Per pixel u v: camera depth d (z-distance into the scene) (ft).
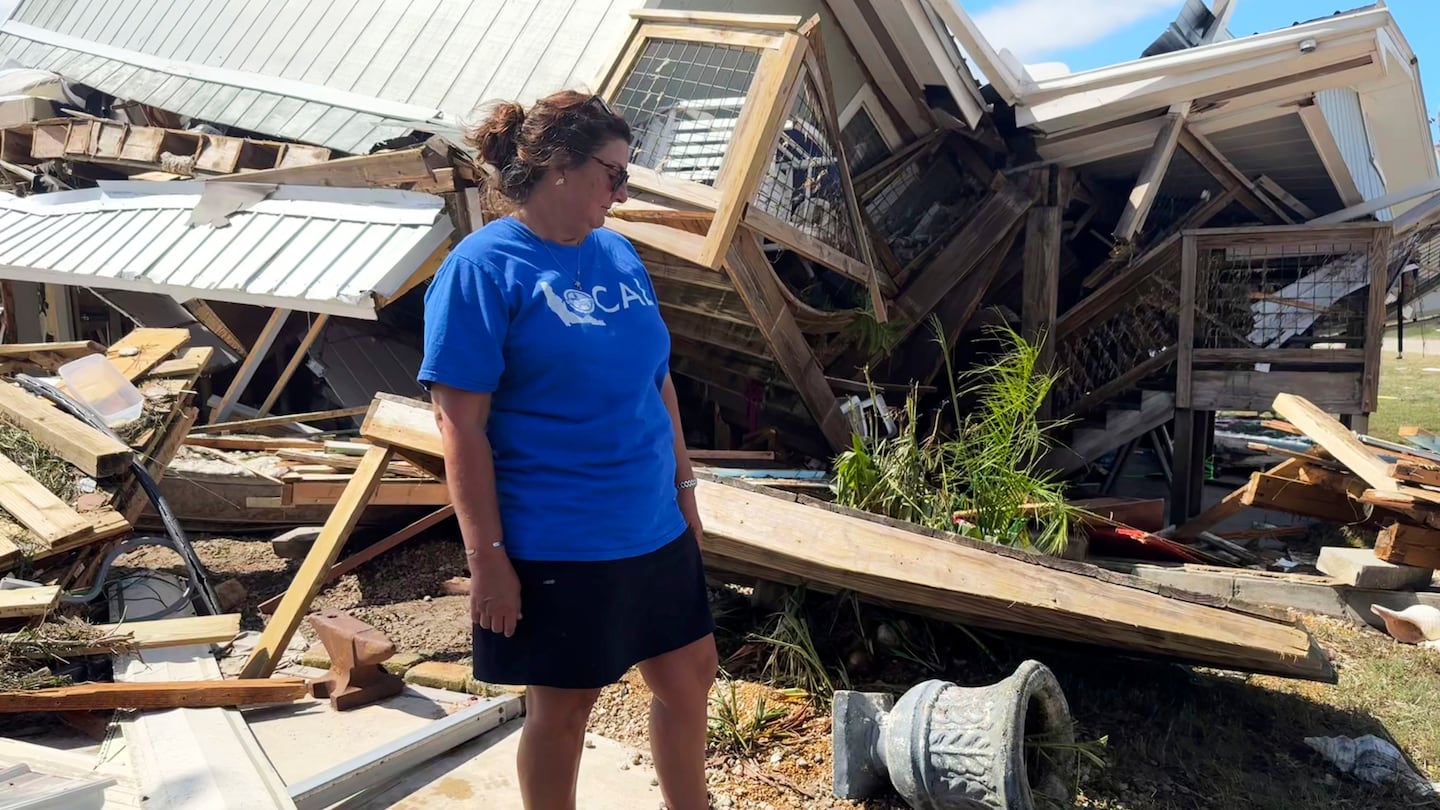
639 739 10.77
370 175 19.99
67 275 22.11
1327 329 25.13
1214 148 27.73
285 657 12.53
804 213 19.54
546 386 6.63
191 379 17.71
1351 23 21.45
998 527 14.49
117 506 13.92
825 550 11.34
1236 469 31.86
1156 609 11.21
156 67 31.19
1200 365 26.08
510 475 6.71
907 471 14.75
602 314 6.82
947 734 9.07
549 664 6.69
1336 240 24.52
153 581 14.01
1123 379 27.76
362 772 9.07
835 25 26.22
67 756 8.54
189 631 11.25
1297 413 20.66
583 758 10.17
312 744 9.94
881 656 13.25
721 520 11.69
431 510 18.37
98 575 12.92
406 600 15.39
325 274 18.83
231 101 28.02
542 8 27.02
